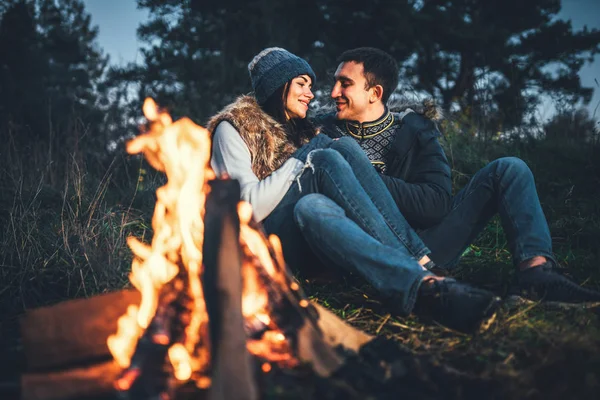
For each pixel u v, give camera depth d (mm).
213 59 12430
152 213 4055
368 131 3232
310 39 14344
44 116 10500
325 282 2920
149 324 1935
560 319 2256
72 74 13961
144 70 12852
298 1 14281
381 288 2371
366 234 2453
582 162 4641
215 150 2910
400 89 4488
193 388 1773
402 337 2283
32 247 3186
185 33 13703
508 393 1774
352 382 1775
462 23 15602
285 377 1778
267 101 3117
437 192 2980
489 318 2195
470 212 2861
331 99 3520
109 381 1764
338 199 2617
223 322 1702
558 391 1778
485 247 3541
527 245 2535
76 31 15555
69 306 1931
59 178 4660
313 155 2699
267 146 2922
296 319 1969
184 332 1957
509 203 2678
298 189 2697
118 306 1991
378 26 14711
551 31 16234
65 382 1739
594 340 2076
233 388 1627
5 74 11352
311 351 1864
